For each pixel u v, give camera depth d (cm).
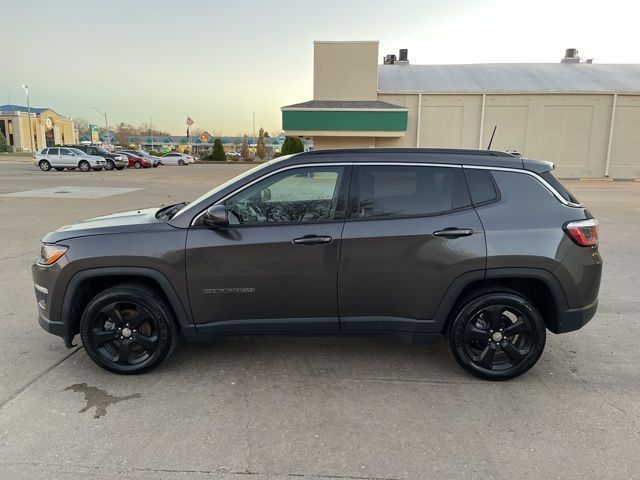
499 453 269
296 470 254
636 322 475
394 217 342
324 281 343
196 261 341
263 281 343
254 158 7206
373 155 353
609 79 2747
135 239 345
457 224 337
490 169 349
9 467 253
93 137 6769
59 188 1927
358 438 283
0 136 7219
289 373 367
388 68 3183
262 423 298
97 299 350
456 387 346
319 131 2431
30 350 405
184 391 338
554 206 343
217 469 254
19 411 310
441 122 2653
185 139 11419
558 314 344
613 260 738
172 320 359
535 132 2631
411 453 269
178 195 1677
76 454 265
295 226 342
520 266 335
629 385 349
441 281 339
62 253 348
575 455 267
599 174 2655
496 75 2894
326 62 2619
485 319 350
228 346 418
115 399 326
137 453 267
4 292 559
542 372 369
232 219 347
